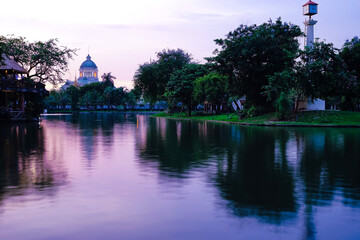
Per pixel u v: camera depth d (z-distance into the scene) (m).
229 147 16.58
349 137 22.06
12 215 5.99
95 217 5.88
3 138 22.06
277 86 41.81
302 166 11.13
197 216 5.93
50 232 5.18
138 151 15.07
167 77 89.38
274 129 31.19
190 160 12.42
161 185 8.38
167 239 4.90
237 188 8.05
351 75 43.12
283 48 50.22
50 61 52.94
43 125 39.84
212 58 50.31
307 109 49.34
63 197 7.21
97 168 10.80
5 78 49.34
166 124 41.91
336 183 8.63
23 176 9.52
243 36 49.78
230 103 69.75
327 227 5.40
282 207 6.47
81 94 178.12
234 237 4.97
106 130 30.17
